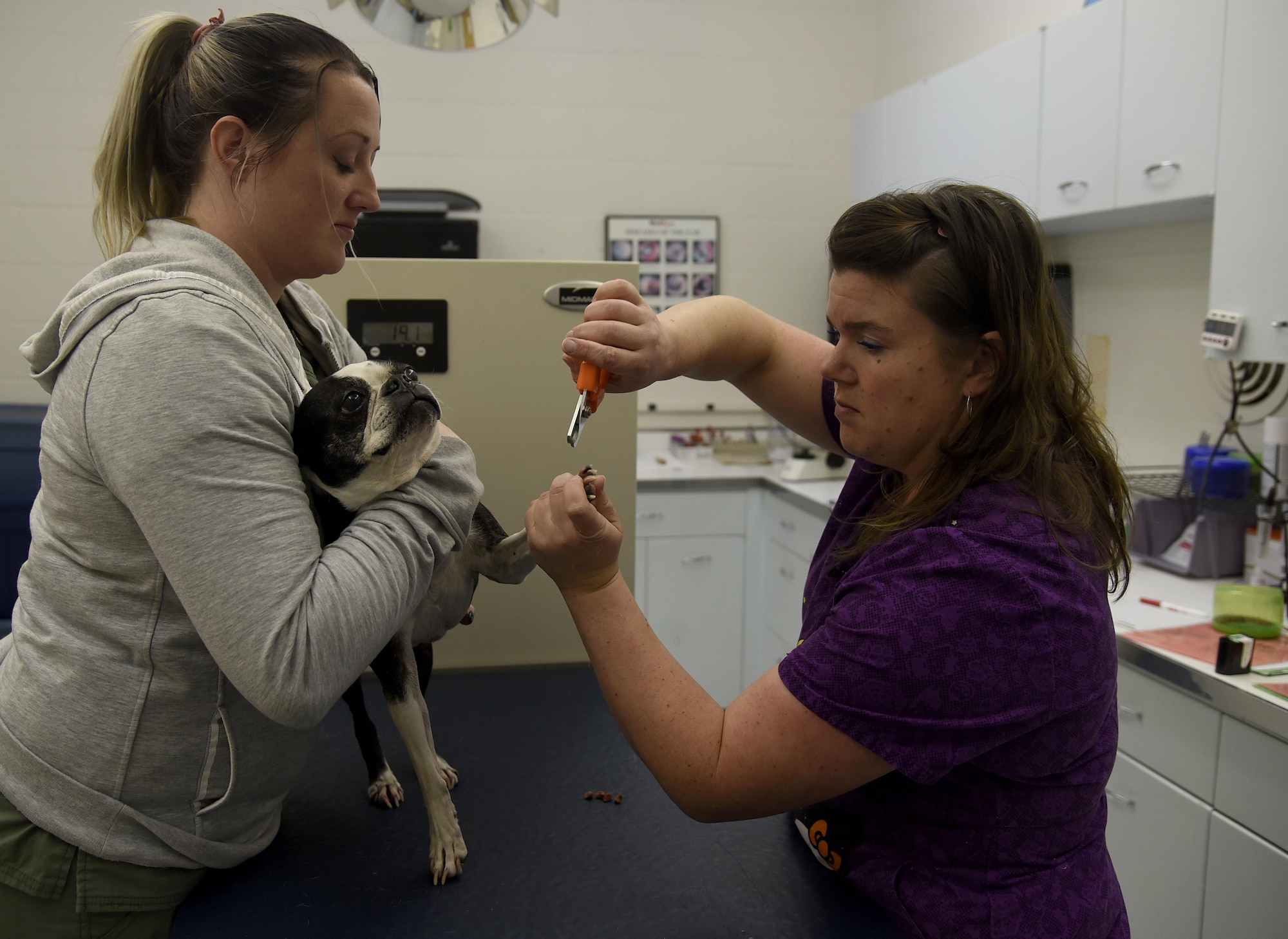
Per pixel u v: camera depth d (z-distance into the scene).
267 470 0.65
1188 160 1.77
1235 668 1.38
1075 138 2.07
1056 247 2.66
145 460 0.61
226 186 0.73
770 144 3.43
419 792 0.95
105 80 2.90
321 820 0.90
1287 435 1.79
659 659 0.72
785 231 3.48
